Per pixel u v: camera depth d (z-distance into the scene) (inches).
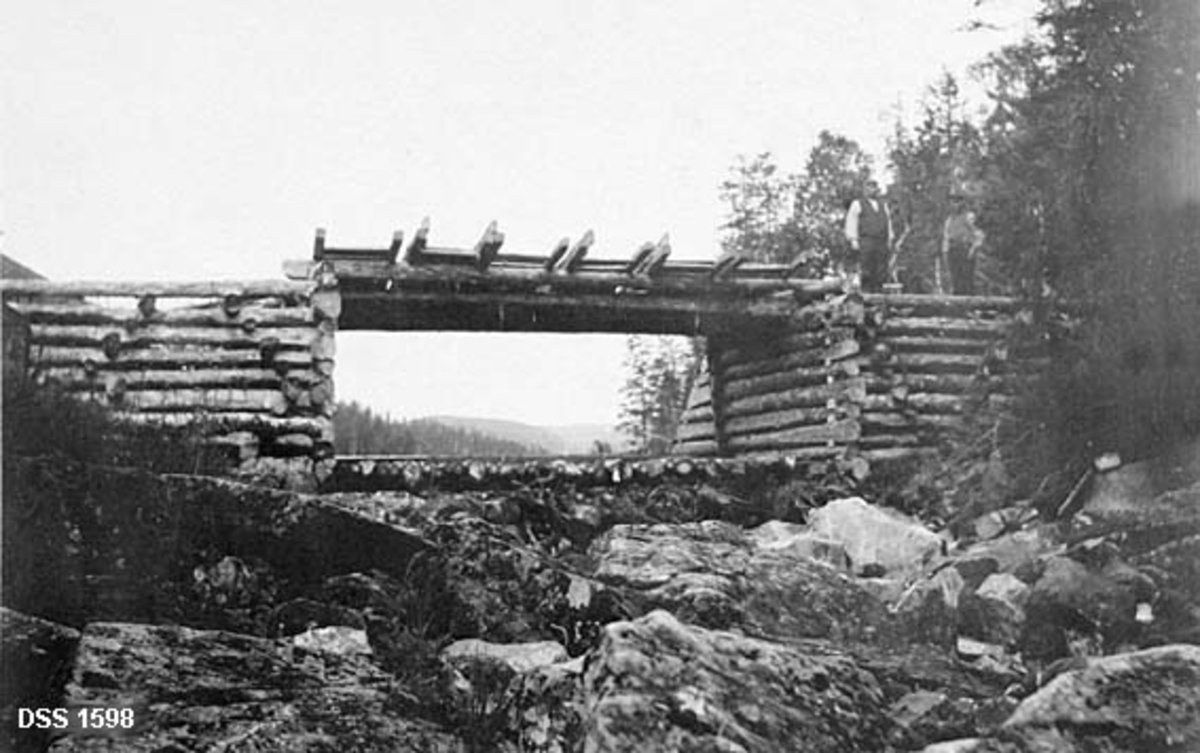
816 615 281.7
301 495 269.7
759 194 1091.9
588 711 181.5
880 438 498.6
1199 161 412.8
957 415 493.7
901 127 985.5
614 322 514.6
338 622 255.3
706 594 277.0
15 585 226.1
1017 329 460.4
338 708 201.3
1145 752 181.2
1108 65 426.3
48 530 234.4
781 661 194.7
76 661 198.1
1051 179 438.0
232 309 436.5
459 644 257.6
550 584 275.4
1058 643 264.2
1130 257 411.2
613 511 423.2
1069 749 180.9
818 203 1066.7
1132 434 374.9
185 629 221.5
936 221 871.1
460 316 496.7
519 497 404.2
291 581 265.0
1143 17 422.0
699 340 938.1
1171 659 195.2
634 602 277.7
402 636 243.3
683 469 458.9
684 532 359.3
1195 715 185.8
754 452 559.2
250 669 211.8
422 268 476.1
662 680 181.0
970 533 396.8
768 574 295.9
